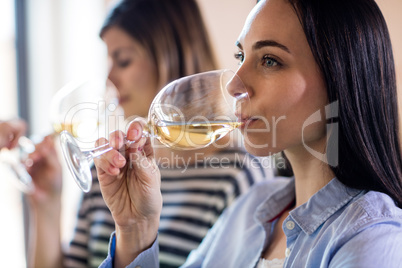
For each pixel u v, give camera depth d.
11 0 2.55
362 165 0.82
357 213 0.77
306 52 0.80
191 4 1.51
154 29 1.47
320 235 0.82
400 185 0.84
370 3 0.83
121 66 1.51
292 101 0.80
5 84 2.58
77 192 2.46
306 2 0.79
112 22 1.51
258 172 1.42
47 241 1.54
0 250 2.61
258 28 0.82
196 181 1.42
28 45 2.57
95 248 1.51
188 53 1.49
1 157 1.51
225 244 1.06
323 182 0.87
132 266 0.92
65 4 2.54
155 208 0.92
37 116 2.57
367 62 0.81
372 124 0.82
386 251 0.70
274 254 0.93
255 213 1.00
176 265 1.38
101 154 0.88
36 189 1.54
